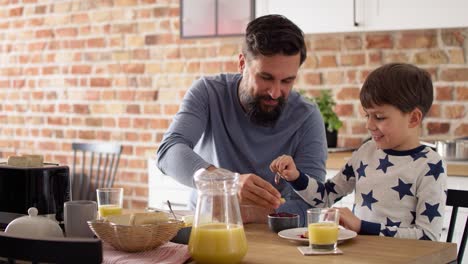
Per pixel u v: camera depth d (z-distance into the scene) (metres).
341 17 3.46
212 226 1.49
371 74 2.02
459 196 2.01
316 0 3.51
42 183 1.93
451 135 3.54
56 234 1.72
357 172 2.08
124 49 4.39
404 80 1.95
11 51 4.81
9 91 4.84
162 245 1.64
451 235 2.02
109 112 4.47
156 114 4.32
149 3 4.29
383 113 1.96
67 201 1.98
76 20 4.55
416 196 1.93
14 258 1.33
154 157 3.72
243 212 1.99
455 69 3.53
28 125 4.78
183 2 4.02
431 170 1.92
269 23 2.07
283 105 2.18
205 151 2.35
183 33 4.03
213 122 2.28
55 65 4.64
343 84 3.79
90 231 1.76
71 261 1.28
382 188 1.98
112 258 1.53
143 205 4.38
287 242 1.72
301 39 2.08
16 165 1.97
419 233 1.83
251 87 2.13
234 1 3.86
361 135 3.75
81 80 4.56
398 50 3.65
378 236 1.77
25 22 4.74
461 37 3.51
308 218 1.62
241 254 1.48
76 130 4.60
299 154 2.29
